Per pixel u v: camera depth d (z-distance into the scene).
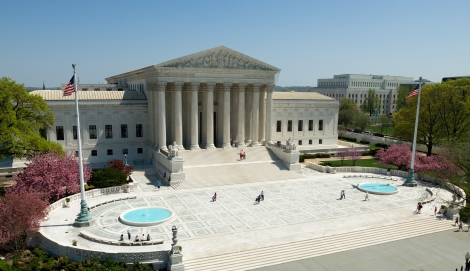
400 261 41.91
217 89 93.81
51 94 82.62
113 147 86.81
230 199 61.47
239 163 80.38
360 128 177.00
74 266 36.72
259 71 87.81
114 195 61.75
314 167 86.31
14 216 40.31
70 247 39.09
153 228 47.75
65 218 50.12
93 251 38.28
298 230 48.41
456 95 88.06
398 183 74.62
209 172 74.75
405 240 47.78
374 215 54.84
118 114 86.31
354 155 90.31
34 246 42.75
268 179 74.75
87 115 83.31
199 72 82.31
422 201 61.22
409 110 95.94
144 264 38.16
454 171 68.00
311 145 109.56
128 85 114.81
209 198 61.81
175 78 80.25
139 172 77.75
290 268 39.56
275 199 62.06
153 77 82.25
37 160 56.88
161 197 61.78
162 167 76.12
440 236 49.41
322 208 57.69
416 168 76.19
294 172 79.62
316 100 108.81
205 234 46.28
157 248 39.97
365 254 43.44
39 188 53.59
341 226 50.16
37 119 65.38
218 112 90.00
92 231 46.12
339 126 155.12
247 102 92.94
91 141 84.56
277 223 50.72
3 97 57.16
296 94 110.25
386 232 49.19
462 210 56.78
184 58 80.12
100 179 64.00
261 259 40.81
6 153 59.78
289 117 105.12
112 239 43.56
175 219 51.34
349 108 174.00
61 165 56.53
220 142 89.69
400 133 96.81
